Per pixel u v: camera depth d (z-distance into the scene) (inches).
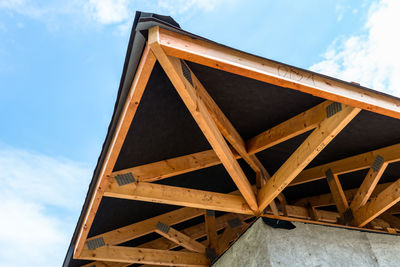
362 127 165.6
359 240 169.5
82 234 173.9
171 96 137.3
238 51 107.3
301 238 159.5
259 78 107.9
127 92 117.5
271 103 150.7
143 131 145.6
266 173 201.2
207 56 101.3
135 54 105.3
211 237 208.8
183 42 101.0
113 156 132.4
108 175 140.7
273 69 109.4
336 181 200.5
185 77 113.6
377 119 157.2
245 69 104.5
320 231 165.9
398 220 235.5
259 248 156.9
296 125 153.9
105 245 197.2
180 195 161.8
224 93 146.0
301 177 219.9
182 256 206.8
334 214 253.8
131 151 152.4
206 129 124.5
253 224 166.9
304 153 141.3
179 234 211.8
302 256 153.3
